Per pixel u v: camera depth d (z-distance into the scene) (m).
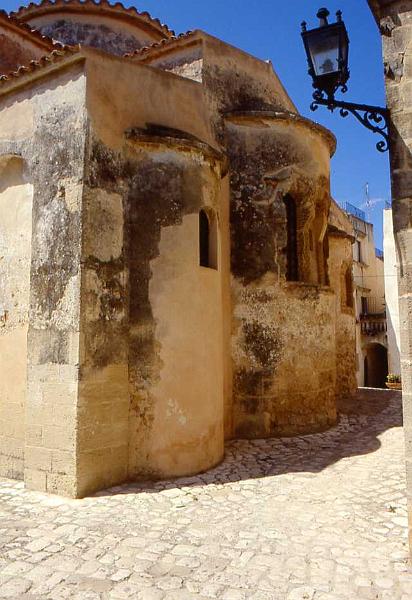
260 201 9.91
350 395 15.10
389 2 4.74
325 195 10.90
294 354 10.00
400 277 4.52
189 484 6.74
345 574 4.25
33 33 10.34
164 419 7.07
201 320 7.52
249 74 10.46
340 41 4.62
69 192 6.70
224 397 9.45
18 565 4.43
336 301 15.27
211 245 8.05
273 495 6.29
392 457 8.09
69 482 6.27
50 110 7.07
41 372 6.67
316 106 4.77
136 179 7.29
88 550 4.72
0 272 7.62
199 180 7.68
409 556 4.42
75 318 6.43
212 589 4.02
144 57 10.12
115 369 6.83
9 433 7.23
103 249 6.79
